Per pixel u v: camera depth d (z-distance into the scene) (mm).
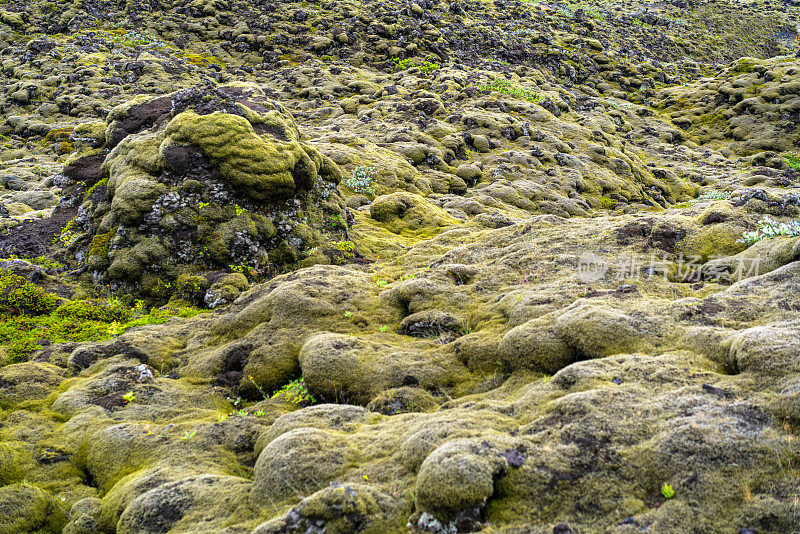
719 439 3945
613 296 7195
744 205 9203
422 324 8078
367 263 12844
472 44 50281
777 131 39438
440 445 4594
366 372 6871
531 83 43250
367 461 4832
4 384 7531
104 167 13828
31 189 21922
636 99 49688
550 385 5414
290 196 13367
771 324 5258
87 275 11992
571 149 31859
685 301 6457
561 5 84812
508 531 3717
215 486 5055
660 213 10672
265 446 5637
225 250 11828
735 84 45656
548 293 7699
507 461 4191
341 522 3986
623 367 5301
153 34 45656
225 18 48969
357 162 22875
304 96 37688
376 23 49344
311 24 49281
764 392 4371
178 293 11219
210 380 7863
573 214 23922
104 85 36531
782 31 93500
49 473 5938
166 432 6254
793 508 3334
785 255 7051
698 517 3498
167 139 12906
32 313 10234
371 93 37906
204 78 39688
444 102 35719
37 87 36594
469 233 13750
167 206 12008
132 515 4816
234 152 12609
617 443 4227
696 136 42781
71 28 45531
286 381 7590
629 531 3512
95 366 8164
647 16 81625
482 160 28641
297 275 10672
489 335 7211
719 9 95625
